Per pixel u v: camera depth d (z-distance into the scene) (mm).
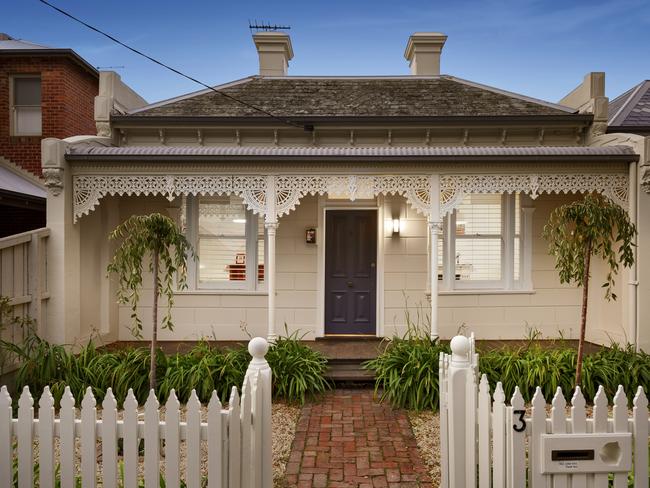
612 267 5484
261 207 7273
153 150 7277
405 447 4785
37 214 10000
